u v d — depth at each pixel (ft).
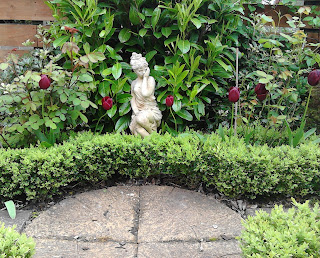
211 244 8.03
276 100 13.78
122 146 10.44
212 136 11.13
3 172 9.47
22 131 10.69
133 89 11.35
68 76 11.36
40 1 14.65
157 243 8.04
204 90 13.14
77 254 7.61
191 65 11.85
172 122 13.15
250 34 14.46
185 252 7.72
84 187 10.71
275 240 5.40
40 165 9.61
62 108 10.97
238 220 8.98
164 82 12.19
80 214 9.20
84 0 12.03
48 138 10.87
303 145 10.48
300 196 10.37
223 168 9.89
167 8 11.89
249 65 14.07
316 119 12.69
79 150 10.29
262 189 9.99
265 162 9.74
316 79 10.20
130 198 9.96
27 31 14.89
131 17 12.25
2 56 14.89
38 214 9.34
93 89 11.47
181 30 11.83
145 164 10.50
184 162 10.04
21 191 9.80
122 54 14.01
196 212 9.30
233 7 12.62
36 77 9.79
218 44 12.32
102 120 13.29
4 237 5.88
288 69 13.23
